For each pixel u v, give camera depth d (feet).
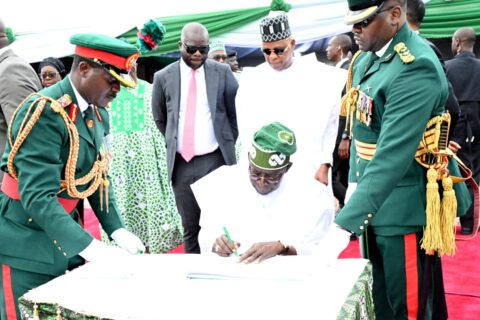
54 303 4.90
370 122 6.38
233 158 10.50
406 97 5.91
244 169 7.06
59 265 6.23
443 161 6.32
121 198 12.14
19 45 21.57
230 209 6.96
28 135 5.76
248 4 20.88
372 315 5.48
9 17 21.77
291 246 6.18
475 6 18.39
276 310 4.52
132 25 20.79
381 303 7.08
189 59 10.30
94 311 4.70
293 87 9.64
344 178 14.26
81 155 6.16
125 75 5.97
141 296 4.97
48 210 5.71
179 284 5.23
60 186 6.08
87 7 21.39
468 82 13.57
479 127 13.65
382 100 6.26
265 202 6.92
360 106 6.50
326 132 9.76
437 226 6.22
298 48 21.24
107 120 6.89
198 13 20.88
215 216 6.99
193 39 10.15
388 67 6.20
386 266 6.68
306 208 6.88
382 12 6.06
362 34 6.22
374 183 5.91
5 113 9.58
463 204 6.83
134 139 12.12
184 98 10.48
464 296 9.78
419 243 6.54
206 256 6.12
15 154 5.81
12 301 6.30
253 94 9.80
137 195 12.35
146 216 12.42
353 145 7.04
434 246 6.23
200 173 10.48
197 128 10.41
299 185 6.98
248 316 4.43
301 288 4.97
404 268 6.54
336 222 6.01
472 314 9.10
